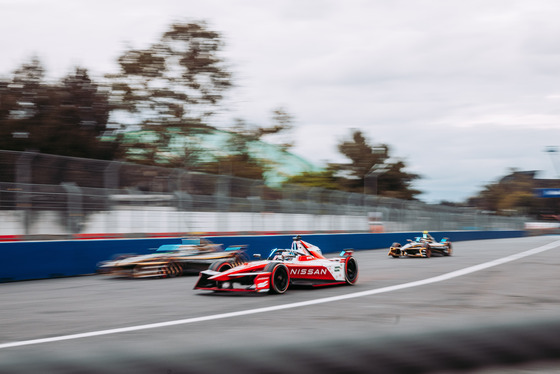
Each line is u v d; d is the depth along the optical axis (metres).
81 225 15.94
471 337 3.41
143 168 18.36
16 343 5.15
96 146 30.42
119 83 35.53
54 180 15.70
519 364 3.51
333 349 3.01
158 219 18.42
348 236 27.61
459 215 43.16
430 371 3.16
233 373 2.73
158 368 2.67
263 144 43.12
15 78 31.53
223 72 37.53
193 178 20.17
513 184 102.50
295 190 25.56
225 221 21.34
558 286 9.94
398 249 21.36
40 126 28.86
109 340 5.14
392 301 8.16
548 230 68.56
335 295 9.17
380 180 69.06
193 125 36.84
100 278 13.83
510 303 7.64
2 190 14.09
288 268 9.82
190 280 13.03
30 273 13.52
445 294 8.99
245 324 6.10
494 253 22.36
